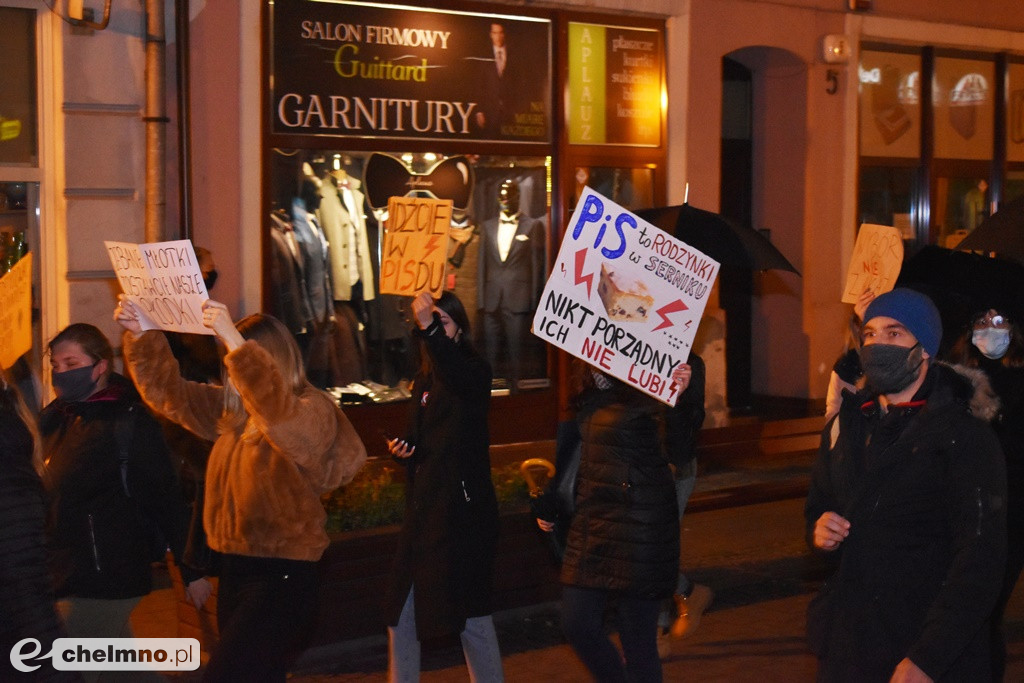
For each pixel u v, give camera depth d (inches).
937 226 593.9
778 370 550.3
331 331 414.9
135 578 189.2
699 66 494.0
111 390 191.9
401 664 213.5
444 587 208.2
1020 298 219.9
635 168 483.8
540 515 224.2
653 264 199.9
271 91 398.9
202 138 385.4
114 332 376.8
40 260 369.1
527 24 450.0
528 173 455.5
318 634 257.6
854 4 539.5
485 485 215.0
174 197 382.0
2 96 361.4
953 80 595.5
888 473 151.9
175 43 376.5
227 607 178.9
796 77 538.3
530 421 461.1
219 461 182.2
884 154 571.5
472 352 217.9
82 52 366.0
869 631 150.3
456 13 433.7
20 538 121.6
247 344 172.6
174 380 197.2
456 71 435.5
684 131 489.7
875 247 269.1
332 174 413.1
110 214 375.2
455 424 212.2
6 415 125.3
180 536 191.2
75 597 186.4
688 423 206.1
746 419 523.2
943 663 140.3
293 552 176.4
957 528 145.6
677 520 208.2
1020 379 212.8
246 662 173.3
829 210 542.3
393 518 274.2
